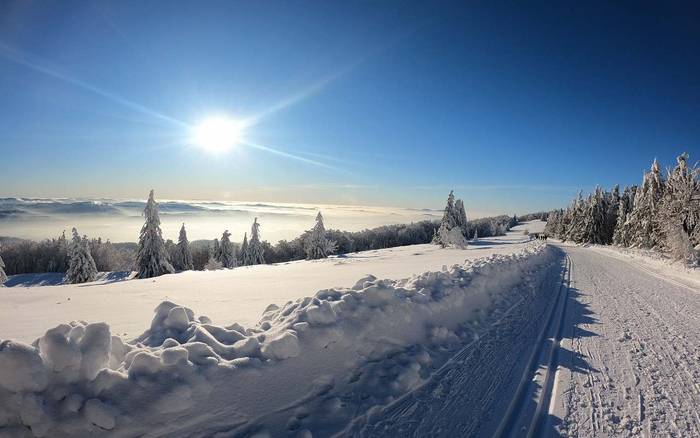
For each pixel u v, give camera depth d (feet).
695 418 10.50
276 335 10.34
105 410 6.71
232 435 7.79
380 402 10.05
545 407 10.78
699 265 53.72
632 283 39.65
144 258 97.19
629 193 157.79
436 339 14.90
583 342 17.33
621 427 9.90
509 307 22.94
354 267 66.49
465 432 9.21
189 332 10.22
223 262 148.25
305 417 8.86
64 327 7.70
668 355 15.87
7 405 6.37
